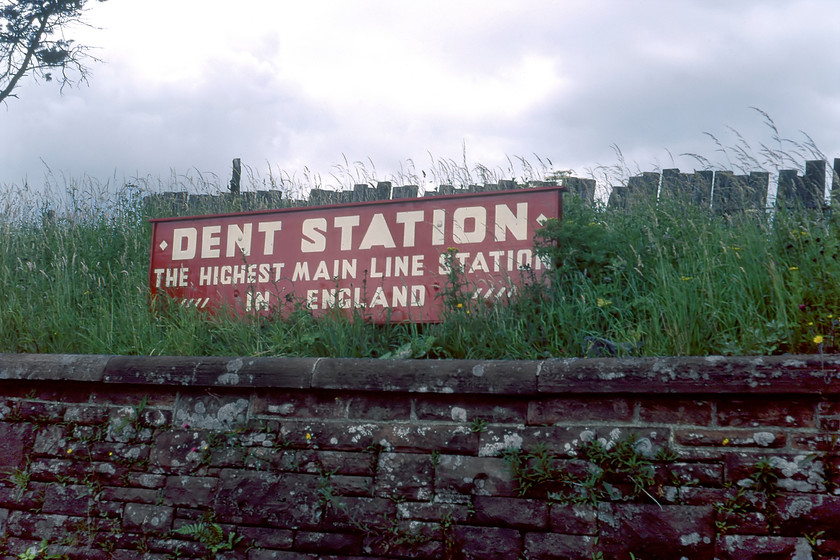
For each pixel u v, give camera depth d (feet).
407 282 17.76
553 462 12.84
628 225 19.88
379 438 13.94
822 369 11.56
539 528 12.71
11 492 16.14
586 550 12.39
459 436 13.51
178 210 29.76
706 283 15.31
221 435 14.97
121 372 15.72
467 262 17.44
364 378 14.07
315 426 14.40
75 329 19.62
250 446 14.74
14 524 15.90
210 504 14.65
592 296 16.37
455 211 17.79
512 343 15.40
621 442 12.50
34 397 16.56
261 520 14.25
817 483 11.48
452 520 13.19
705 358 12.24
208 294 19.84
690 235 18.52
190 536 14.62
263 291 19.22
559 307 15.66
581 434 12.80
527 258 16.99
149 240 26.03
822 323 13.70
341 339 16.46
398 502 13.57
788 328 13.55
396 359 14.23
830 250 15.25
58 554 15.44
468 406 13.61
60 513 15.65
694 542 11.84
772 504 11.61
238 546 14.29
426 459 13.58
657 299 15.57
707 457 12.04
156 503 15.05
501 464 13.15
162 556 14.71
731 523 11.74
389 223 18.33
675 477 12.14
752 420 11.96
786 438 11.75
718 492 11.90
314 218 19.12
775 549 11.46
